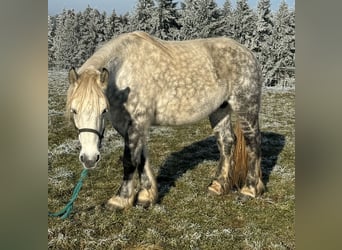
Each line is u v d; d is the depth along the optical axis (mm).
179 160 6930
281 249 4020
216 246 4109
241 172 5422
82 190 5516
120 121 4566
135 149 4594
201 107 4922
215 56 5074
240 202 5184
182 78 4738
